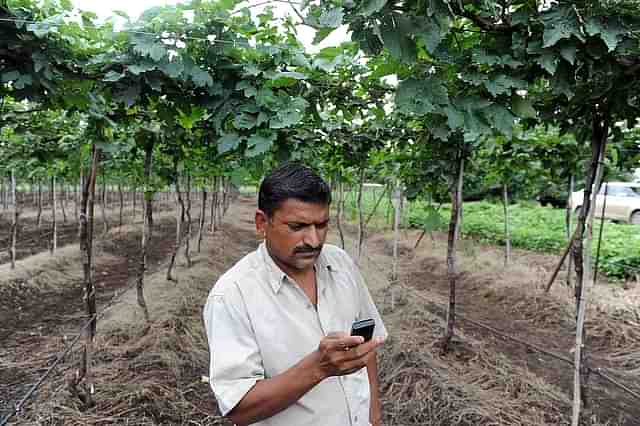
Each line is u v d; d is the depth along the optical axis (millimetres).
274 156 2623
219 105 2357
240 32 2275
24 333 5035
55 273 7184
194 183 9602
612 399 3742
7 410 3346
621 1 1463
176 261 8398
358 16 1325
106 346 4383
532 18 1572
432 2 1310
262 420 1213
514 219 12430
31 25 1890
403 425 3244
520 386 3697
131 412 3244
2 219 14039
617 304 5586
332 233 13031
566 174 5328
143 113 3285
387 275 7734
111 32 2102
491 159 6117
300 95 2711
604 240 8398
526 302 6062
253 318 1238
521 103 1713
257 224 1334
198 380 3912
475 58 1630
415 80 1605
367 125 4664
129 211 17266
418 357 4074
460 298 6711
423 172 4488
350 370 1084
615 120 2508
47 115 4336
